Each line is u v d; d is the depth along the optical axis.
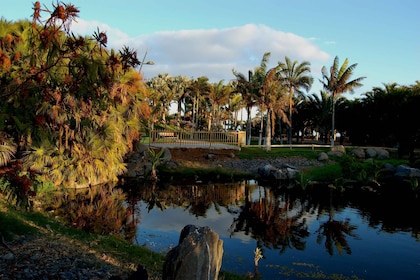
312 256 13.69
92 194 22.41
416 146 49.12
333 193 28.08
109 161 26.20
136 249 11.76
